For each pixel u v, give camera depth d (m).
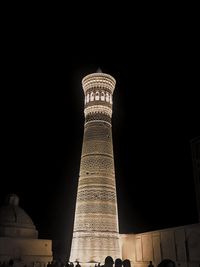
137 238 30.92
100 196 27.42
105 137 29.77
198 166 27.66
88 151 29.28
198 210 26.98
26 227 34.25
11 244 31.55
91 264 25.09
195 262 22.44
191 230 23.48
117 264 5.92
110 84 32.06
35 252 32.28
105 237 26.30
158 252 27.27
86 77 32.34
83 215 27.16
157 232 27.94
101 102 30.86
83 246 26.08
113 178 28.92
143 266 29.09
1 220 33.78
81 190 28.28
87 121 30.81
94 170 28.33
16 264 30.52
